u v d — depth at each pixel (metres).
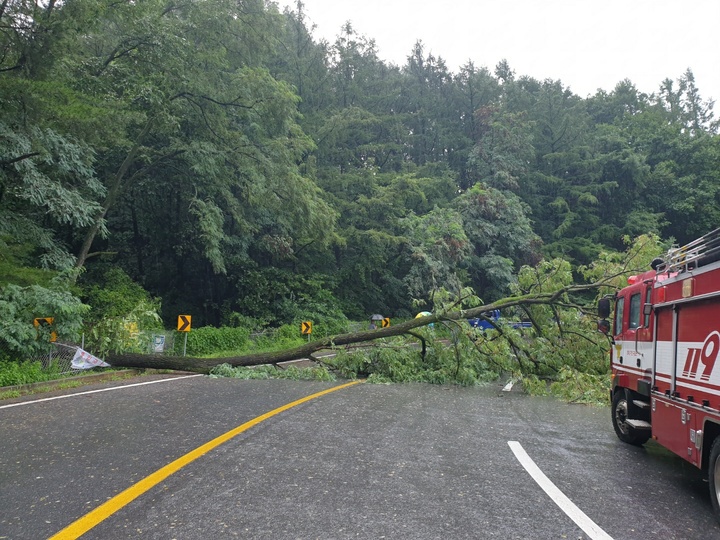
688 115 71.88
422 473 5.78
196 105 23.30
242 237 28.97
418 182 38.47
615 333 8.23
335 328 29.80
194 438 7.05
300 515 4.50
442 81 56.31
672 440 5.81
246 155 24.47
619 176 50.00
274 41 25.08
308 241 31.34
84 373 13.48
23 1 14.14
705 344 5.10
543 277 15.59
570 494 5.23
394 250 37.59
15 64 15.15
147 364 14.55
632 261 14.19
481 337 14.67
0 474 5.50
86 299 20.36
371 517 4.49
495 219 41.31
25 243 16.67
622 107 63.03
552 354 14.37
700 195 48.62
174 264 31.12
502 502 4.94
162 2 19.70
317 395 11.10
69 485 5.17
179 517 4.41
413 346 15.88
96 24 15.66
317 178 36.22
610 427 8.87
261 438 7.10
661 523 4.55
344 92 44.06
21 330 12.57
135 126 22.02
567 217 46.62
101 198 23.56
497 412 9.93
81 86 17.23
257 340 23.88
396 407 9.98
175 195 27.44
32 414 8.60
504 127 45.38
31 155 14.04
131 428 7.61
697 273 5.21
